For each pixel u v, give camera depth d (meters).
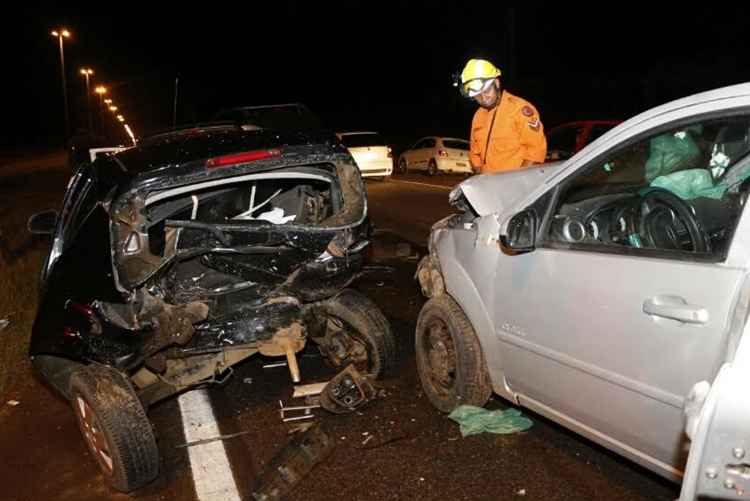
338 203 4.50
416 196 15.67
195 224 3.93
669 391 2.72
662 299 2.72
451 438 4.09
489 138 5.65
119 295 3.84
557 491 3.50
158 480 3.95
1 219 16.05
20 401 5.26
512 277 3.61
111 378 3.85
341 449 4.07
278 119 11.65
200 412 4.76
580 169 3.32
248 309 4.38
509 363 3.73
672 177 3.16
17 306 7.75
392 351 4.81
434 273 4.72
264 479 3.81
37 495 3.90
